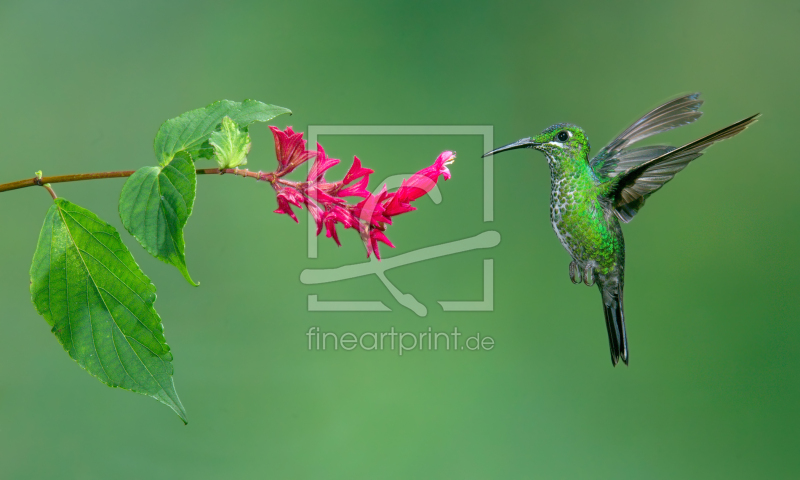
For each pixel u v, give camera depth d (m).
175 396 4.58
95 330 4.58
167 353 4.59
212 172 4.60
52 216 4.59
